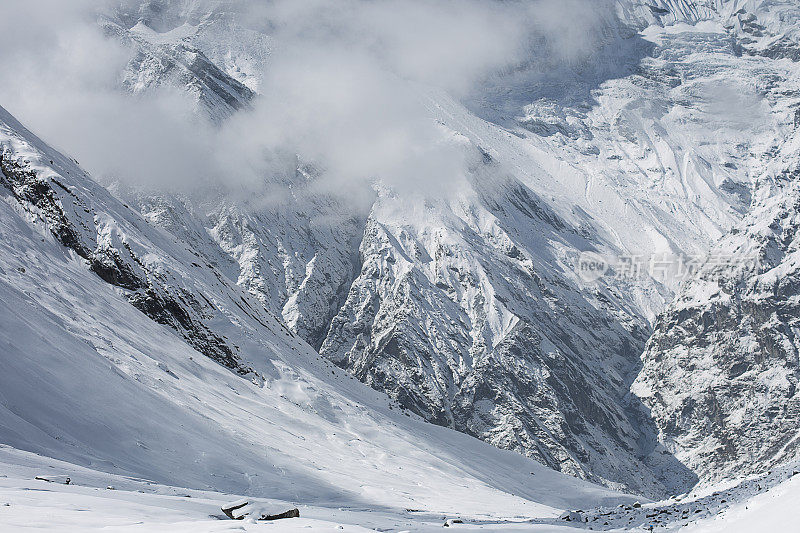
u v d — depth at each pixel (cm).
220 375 15638
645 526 4669
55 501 3272
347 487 11400
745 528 3039
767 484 5141
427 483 14962
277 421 14975
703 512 4575
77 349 9931
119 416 8838
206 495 5719
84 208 16725
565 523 5694
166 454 8856
